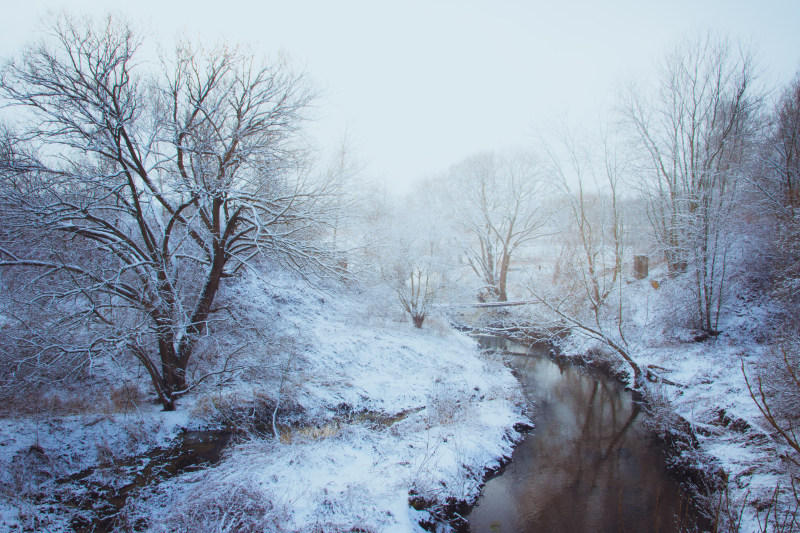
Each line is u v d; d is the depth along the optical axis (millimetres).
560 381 16750
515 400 13445
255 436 9398
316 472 7637
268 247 10867
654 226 21109
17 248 8812
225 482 6766
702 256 15297
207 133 10234
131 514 6504
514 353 21844
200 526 5691
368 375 14016
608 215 20062
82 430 8312
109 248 8992
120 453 8156
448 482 7852
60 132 8500
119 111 8875
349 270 13227
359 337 16172
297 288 18656
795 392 8188
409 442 9352
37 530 5961
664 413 11383
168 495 7113
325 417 11055
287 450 8344
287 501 6461
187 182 9695
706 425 10156
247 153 10258
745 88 17594
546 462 9789
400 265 19859
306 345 14227
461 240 27922
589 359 18797
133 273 9992
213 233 10539
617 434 11453
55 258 8852
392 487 7176
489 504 7969
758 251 16234
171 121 9961
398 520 6344
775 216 16312
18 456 7188
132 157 9344
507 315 24406
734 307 16109
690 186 18062
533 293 17688
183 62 10312
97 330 8750
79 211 8617
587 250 17797
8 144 8266
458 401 12266
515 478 9008
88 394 9734
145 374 10969
